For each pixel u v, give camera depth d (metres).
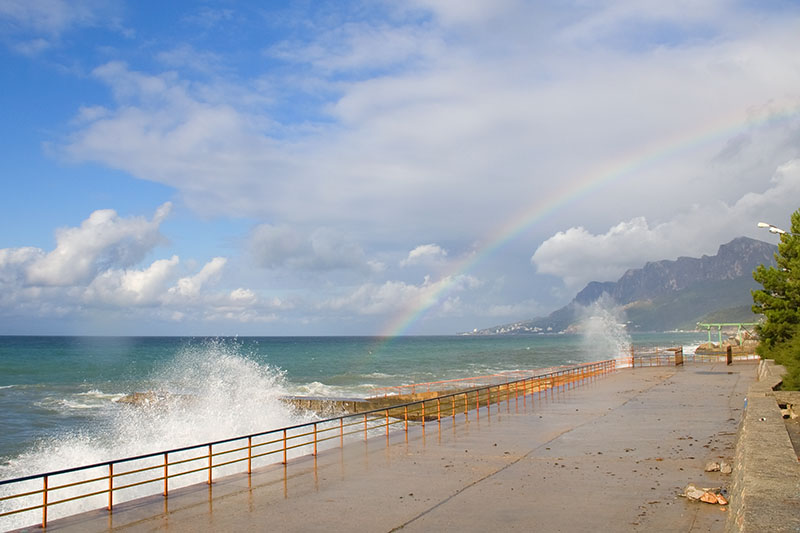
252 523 10.28
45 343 191.50
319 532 9.70
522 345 194.75
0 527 15.63
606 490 12.07
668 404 26.52
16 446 28.55
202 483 13.38
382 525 10.02
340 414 36.28
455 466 14.81
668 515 10.21
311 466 15.18
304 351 149.38
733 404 25.91
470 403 35.09
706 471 13.52
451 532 9.55
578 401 28.77
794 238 38.59
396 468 14.73
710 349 98.75
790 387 23.61
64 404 45.22
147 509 11.30
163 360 99.81
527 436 19.06
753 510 5.90
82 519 10.67
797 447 13.42
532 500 11.44
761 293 38.81
